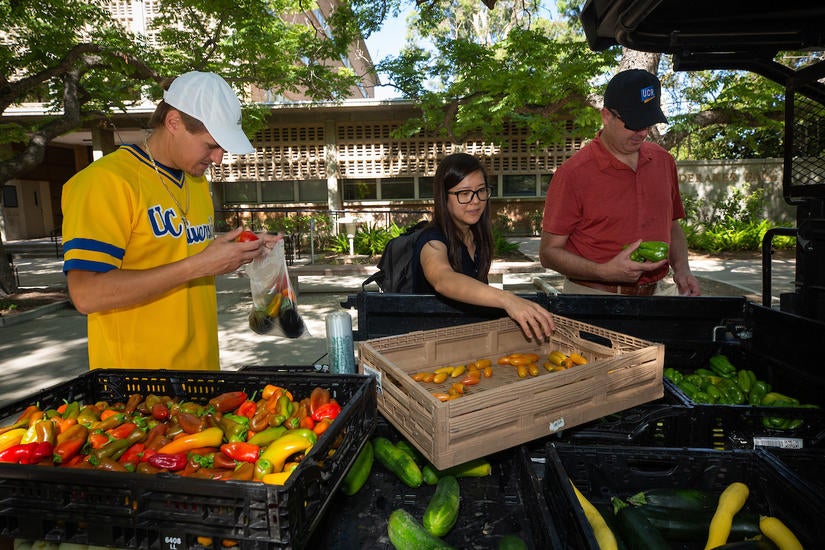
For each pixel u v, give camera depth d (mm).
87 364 6207
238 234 1956
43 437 1354
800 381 2096
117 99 11422
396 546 1310
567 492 1266
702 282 10070
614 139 2861
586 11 2172
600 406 1649
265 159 18984
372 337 2455
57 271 14227
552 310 2486
